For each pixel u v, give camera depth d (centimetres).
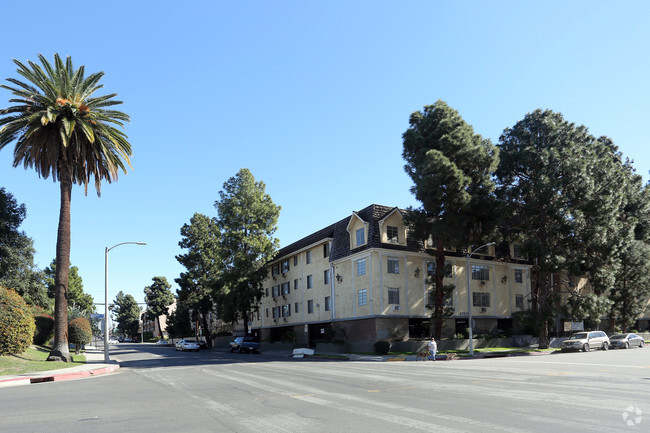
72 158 3109
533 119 4459
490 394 1230
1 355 2772
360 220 4325
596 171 4262
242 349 5091
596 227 4031
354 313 4312
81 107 3030
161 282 11106
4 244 4512
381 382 1614
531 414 923
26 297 4734
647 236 5156
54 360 2992
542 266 4044
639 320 6362
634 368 2006
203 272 7125
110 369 2777
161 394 1462
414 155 4125
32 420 1012
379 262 4134
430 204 3759
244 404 1181
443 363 2712
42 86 2978
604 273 4150
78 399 1380
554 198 4050
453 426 827
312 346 5194
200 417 1002
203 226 7312
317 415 981
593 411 944
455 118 3984
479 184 3922
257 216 5378
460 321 4628
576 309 4044
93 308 9856
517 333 4828
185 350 5981
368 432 800
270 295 6191
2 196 4456
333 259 4675
